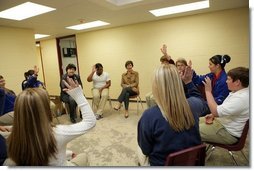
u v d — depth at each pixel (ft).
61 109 13.88
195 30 14.89
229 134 5.81
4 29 14.32
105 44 18.99
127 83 13.58
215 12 14.07
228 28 13.87
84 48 20.40
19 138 3.21
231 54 14.06
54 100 13.62
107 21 15.40
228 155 7.30
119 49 18.29
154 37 16.47
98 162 7.52
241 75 5.42
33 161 3.24
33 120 3.17
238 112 5.49
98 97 13.20
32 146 3.19
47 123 3.31
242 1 11.95
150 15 14.25
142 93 17.78
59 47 22.07
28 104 3.16
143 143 3.66
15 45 15.03
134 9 12.24
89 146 8.93
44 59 23.50
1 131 6.93
